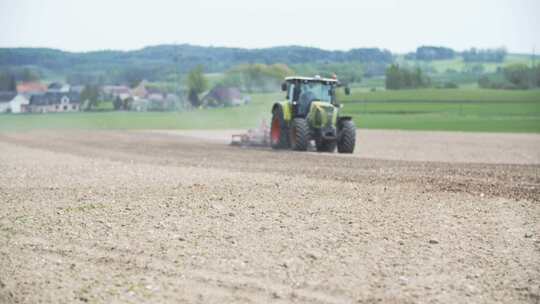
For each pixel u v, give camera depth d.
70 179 48.00
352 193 41.09
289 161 65.25
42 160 65.75
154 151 81.06
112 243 27.67
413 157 78.56
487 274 23.83
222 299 20.92
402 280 22.88
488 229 31.12
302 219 32.59
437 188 43.81
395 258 25.64
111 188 42.91
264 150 83.50
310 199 38.53
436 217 33.69
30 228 30.44
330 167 58.69
